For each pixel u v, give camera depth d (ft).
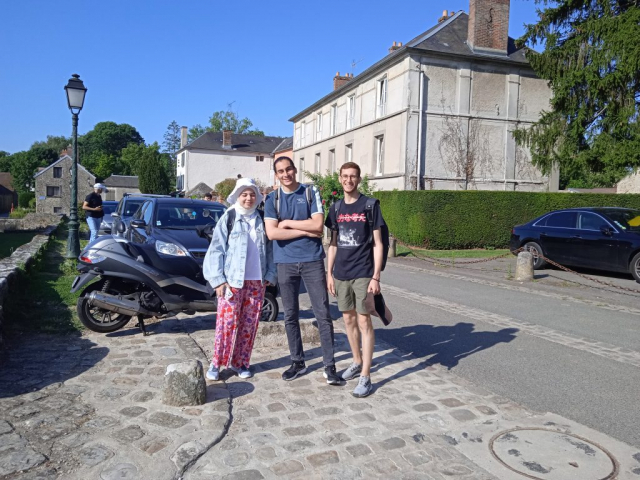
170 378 12.82
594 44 52.42
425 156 75.00
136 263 18.58
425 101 74.74
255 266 15.08
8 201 287.07
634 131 50.19
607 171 55.72
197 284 19.02
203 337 19.42
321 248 14.85
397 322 23.41
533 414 13.19
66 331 19.03
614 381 15.83
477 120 76.95
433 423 12.48
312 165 116.88
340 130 100.73
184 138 227.61
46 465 9.88
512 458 10.83
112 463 10.04
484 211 61.16
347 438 11.59
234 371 15.92
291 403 13.50
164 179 213.25
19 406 12.50
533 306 27.22
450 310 26.08
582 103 54.49
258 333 18.54
